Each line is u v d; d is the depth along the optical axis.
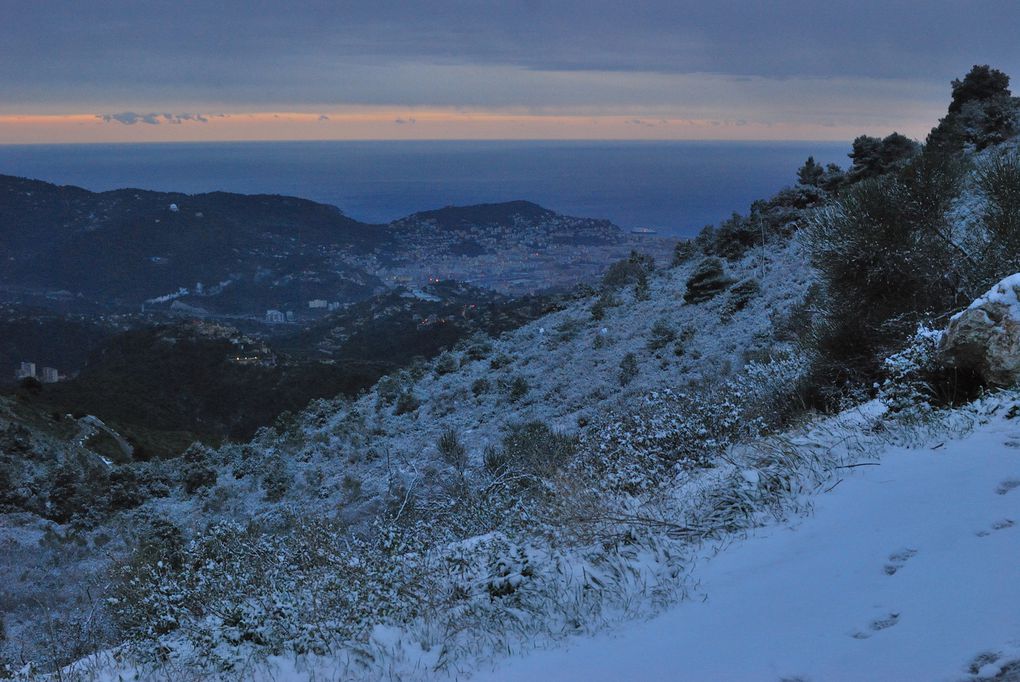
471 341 37.31
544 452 11.62
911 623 3.09
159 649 6.18
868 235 10.78
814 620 3.42
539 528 7.06
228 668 5.45
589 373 26.28
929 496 4.51
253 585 6.83
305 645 5.41
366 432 27.98
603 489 7.54
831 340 10.70
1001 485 4.38
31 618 13.21
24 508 23.95
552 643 4.46
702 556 5.04
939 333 7.75
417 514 9.63
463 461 14.69
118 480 27.05
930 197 10.88
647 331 29.02
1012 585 3.13
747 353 19.05
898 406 6.91
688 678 3.28
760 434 8.70
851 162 34.97
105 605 7.96
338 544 7.58
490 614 5.32
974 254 10.60
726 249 36.69
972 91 31.81
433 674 4.56
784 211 36.31
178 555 8.22
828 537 4.43
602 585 5.05
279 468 25.27
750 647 3.37
